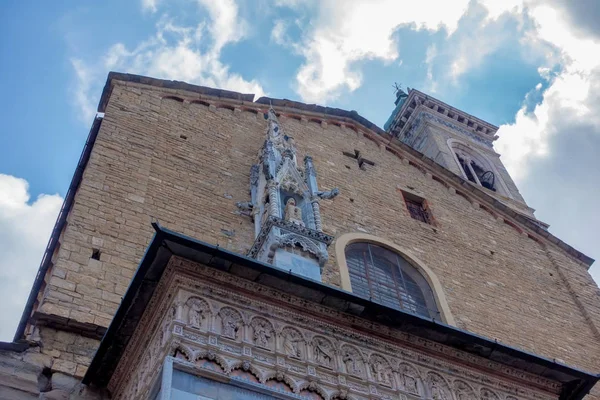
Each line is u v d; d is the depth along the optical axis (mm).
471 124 46656
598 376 15703
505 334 22828
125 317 13320
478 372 15164
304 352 13219
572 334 24812
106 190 18797
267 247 16766
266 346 12852
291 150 21203
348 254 22578
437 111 46594
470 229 27641
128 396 13039
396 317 14367
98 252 16797
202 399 11219
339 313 14164
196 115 24469
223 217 20188
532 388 15625
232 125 25078
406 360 14484
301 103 28859
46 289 15523
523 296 25359
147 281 13125
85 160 20359
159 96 24219
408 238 24859
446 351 14984
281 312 13609
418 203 28016
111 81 23562
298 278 13578
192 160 21984
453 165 40281
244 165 23031
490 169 42000
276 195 18953
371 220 24688
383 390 13602
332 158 27344
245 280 13445
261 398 11867
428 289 22828
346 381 13250
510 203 34625
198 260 13109
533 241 29344
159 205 19375
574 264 29234
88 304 15391
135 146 21156
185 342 12031
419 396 13953
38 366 13703
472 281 24484
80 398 13531
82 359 14227
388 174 28344
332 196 20125
